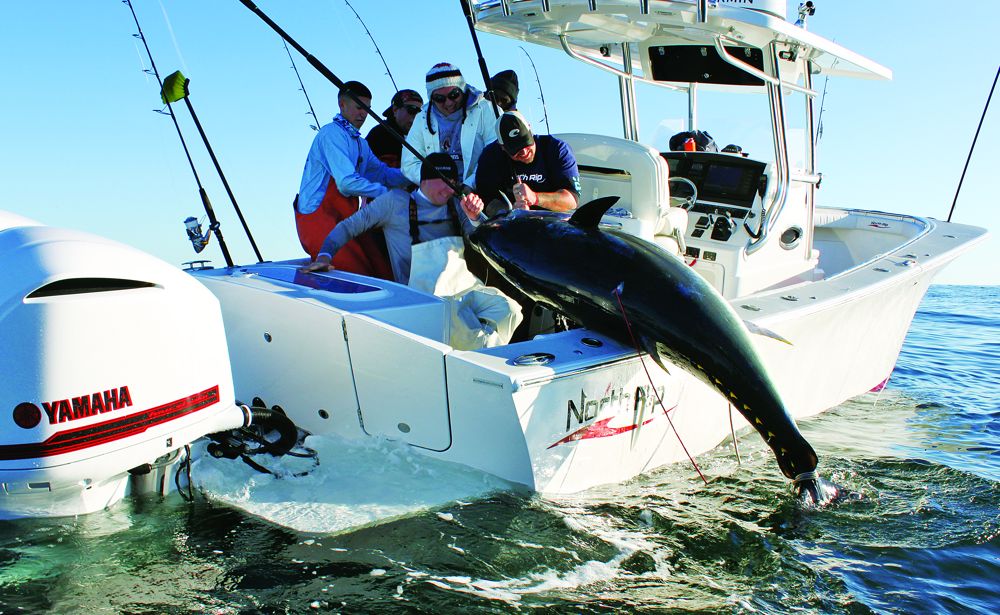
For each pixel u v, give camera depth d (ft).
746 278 16.10
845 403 17.17
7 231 8.46
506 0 14.46
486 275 12.65
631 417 10.62
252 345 11.73
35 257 7.89
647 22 15.21
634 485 11.12
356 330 10.30
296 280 12.12
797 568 9.01
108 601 7.48
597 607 7.86
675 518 10.08
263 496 9.60
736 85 19.01
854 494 11.31
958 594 8.69
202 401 8.93
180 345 8.67
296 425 11.44
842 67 18.06
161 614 7.32
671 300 10.02
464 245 12.45
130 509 9.11
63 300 7.82
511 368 9.30
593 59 17.67
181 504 9.40
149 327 8.38
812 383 15.01
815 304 13.37
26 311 7.69
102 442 8.07
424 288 12.03
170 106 14.32
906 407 17.71
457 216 12.78
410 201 12.58
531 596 7.97
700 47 17.71
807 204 17.12
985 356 26.50
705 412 12.10
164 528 8.86
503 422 9.33
